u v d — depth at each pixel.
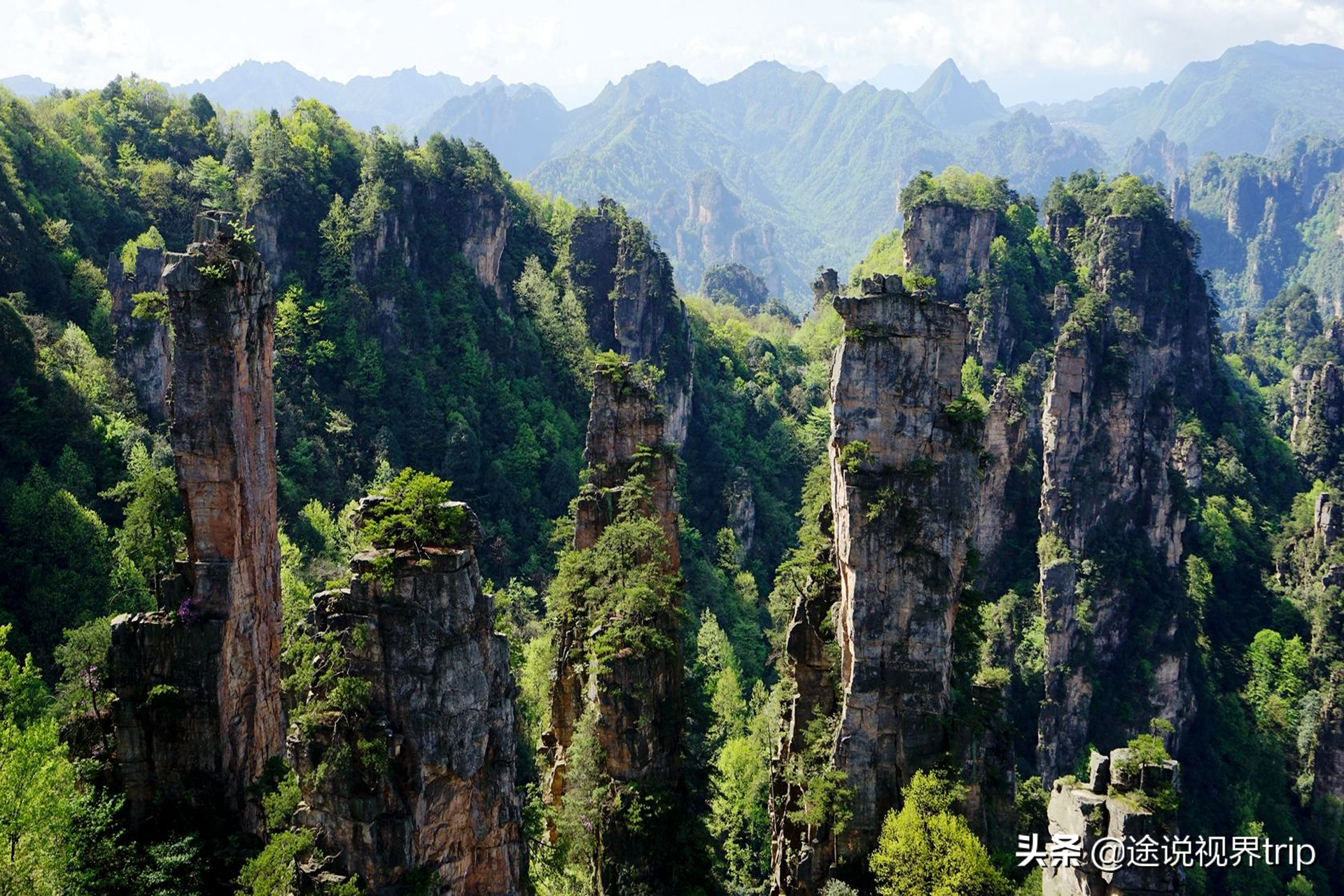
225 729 65.56
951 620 75.50
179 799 63.75
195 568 66.25
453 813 55.72
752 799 104.12
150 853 59.78
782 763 81.69
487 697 56.59
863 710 74.62
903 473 74.44
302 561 130.38
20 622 101.56
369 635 54.56
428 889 53.97
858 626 74.38
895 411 74.88
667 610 87.12
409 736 54.53
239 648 67.56
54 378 126.25
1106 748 157.12
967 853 67.94
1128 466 171.62
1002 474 178.25
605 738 78.69
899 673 74.38
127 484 112.12
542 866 72.56
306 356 181.50
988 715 82.25
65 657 71.62
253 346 68.56
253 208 191.00
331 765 53.25
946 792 71.88
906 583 74.00
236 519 66.75
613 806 76.81
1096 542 169.12
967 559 78.94
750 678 150.25
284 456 161.25
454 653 55.06
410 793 54.22
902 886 68.31
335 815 53.38
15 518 105.94
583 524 93.31
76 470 118.50
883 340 74.50
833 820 74.00
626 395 96.44
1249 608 179.50
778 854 80.12
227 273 65.81
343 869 53.28
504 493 180.50
